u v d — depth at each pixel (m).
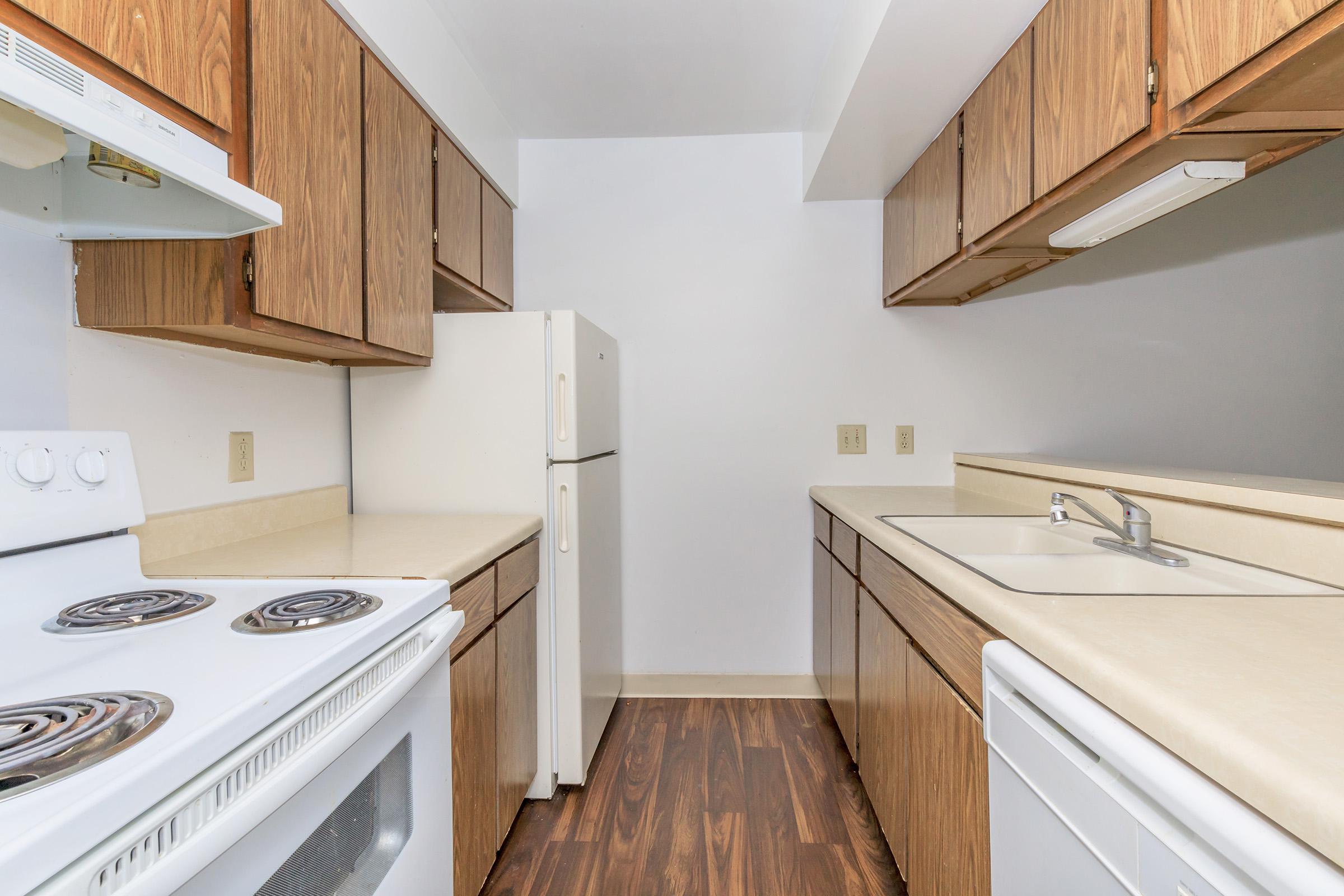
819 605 2.44
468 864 1.29
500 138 2.34
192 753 0.53
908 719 1.38
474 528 1.61
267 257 1.11
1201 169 1.11
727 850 1.63
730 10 1.80
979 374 2.50
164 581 1.09
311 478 1.74
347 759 0.77
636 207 2.57
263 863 0.63
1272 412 2.41
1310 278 2.39
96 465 1.02
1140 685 0.60
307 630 0.83
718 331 2.56
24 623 0.89
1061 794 0.71
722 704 2.52
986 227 1.67
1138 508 1.29
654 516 2.58
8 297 0.99
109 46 0.81
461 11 1.79
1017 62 1.51
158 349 1.26
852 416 2.53
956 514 1.78
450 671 1.16
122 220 1.02
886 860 1.59
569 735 1.87
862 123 1.92
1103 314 2.46
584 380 1.94
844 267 2.54
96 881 0.44
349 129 1.36
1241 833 0.47
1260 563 1.11
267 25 1.09
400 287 1.59
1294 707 0.55
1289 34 0.83
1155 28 1.08
